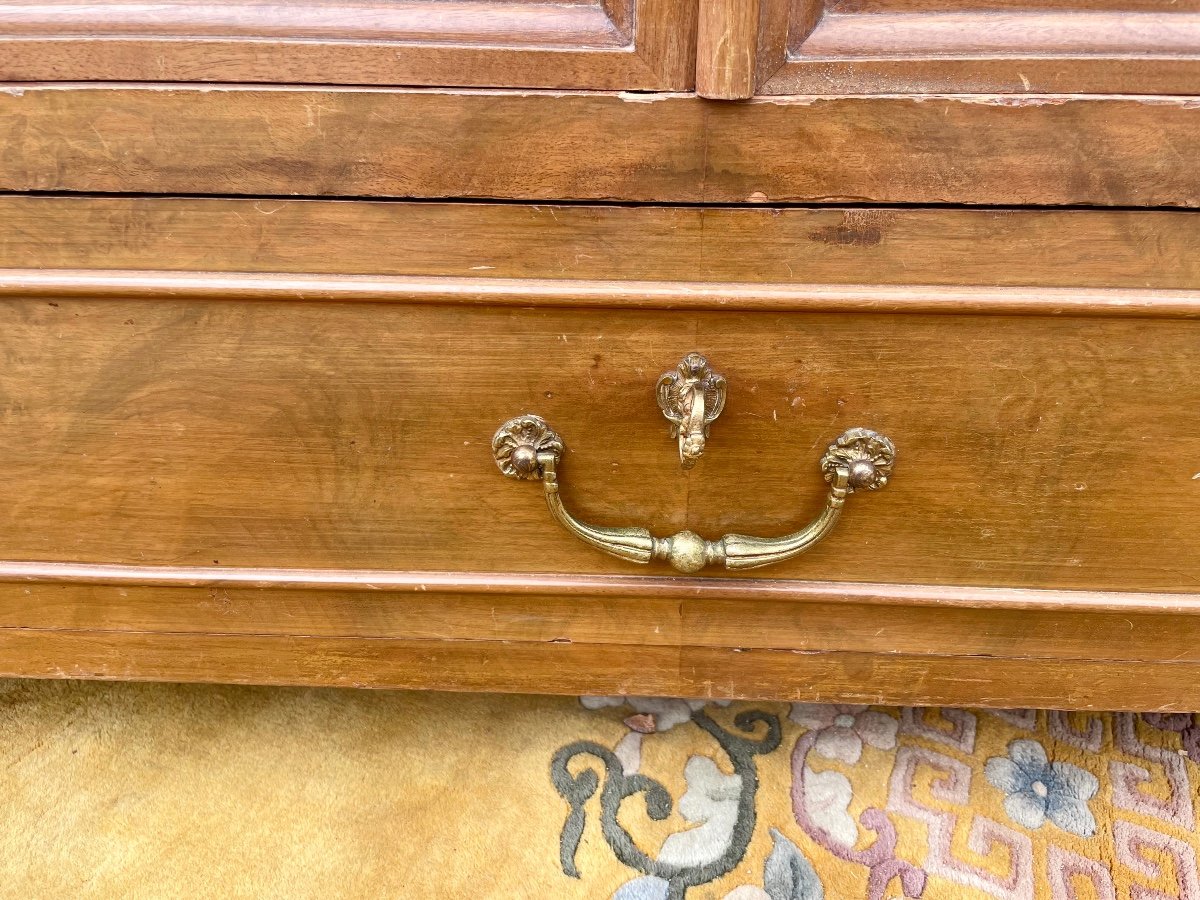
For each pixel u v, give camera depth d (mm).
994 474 451
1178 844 540
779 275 396
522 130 369
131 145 375
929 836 551
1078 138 360
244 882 524
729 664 539
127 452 464
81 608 526
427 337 423
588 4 356
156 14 355
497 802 578
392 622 530
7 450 463
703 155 371
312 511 483
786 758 609
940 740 624
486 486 472
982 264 390
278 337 426
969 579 491
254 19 354
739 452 452
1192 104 351
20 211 393
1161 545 468
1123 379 417
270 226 394
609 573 502
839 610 510
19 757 601
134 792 580
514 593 509
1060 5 350
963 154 366
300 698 657
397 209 388
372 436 456
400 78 361
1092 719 640
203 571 505
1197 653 511
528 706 652
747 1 336
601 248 393
